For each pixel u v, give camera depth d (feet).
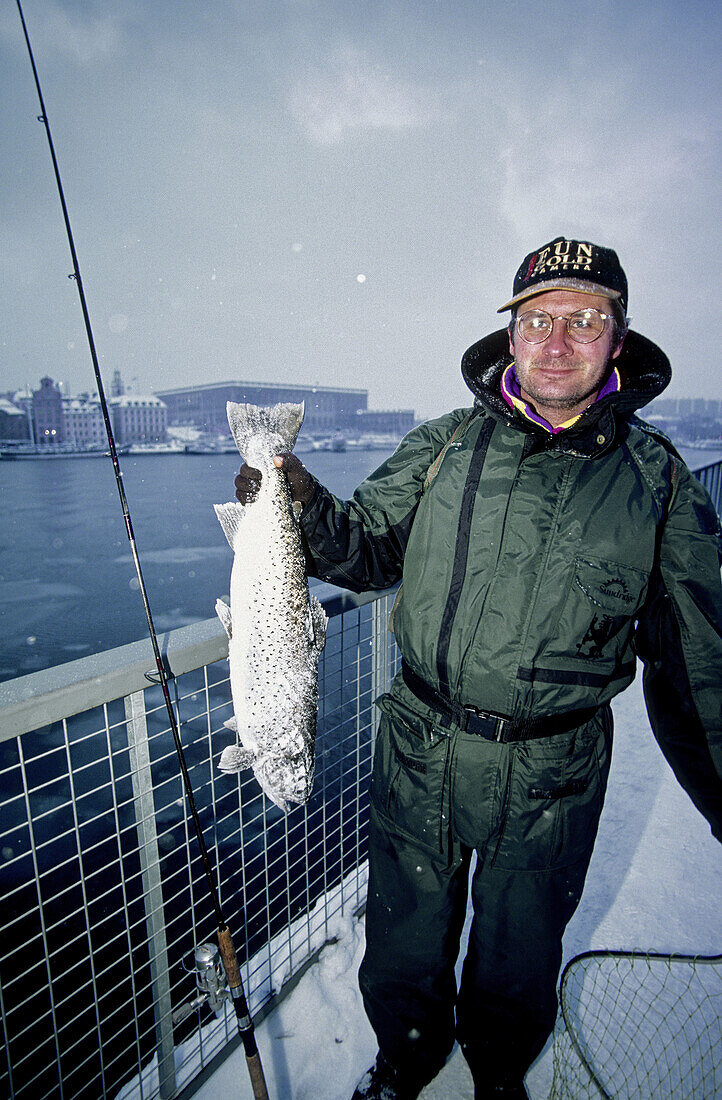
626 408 5.09
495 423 5.34
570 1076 6.19
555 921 5.42
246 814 16.74
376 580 5.80
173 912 13.50
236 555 5.10
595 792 5.30
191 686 25.17
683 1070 6.18
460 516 5.15
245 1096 6.19
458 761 5.16
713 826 5.07
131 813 18.57
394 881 5.69
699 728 4.89
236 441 5.27
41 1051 10.55
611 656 5.04
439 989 5.96
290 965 7.38
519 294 5.14
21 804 19.95
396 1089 5.96
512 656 4.94
